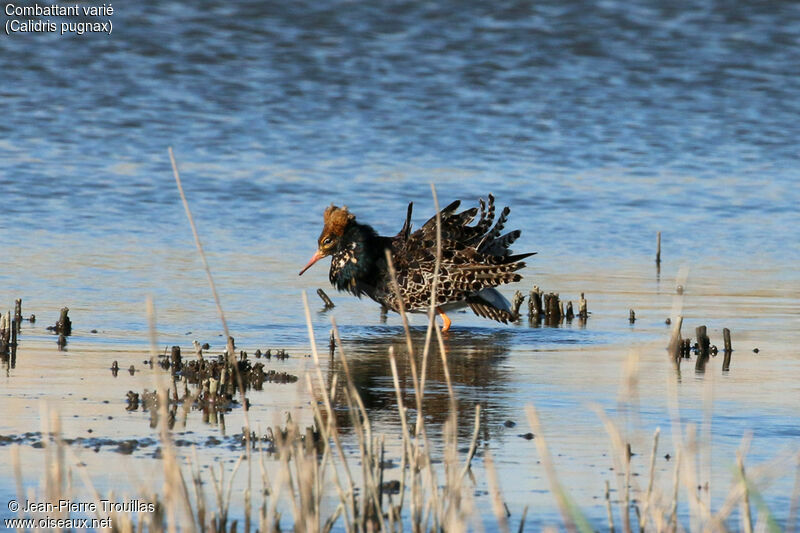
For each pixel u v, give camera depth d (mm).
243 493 9172
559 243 21453
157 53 36812
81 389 11906
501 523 8039
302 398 11883
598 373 13266
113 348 13750
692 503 8938
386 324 16047
